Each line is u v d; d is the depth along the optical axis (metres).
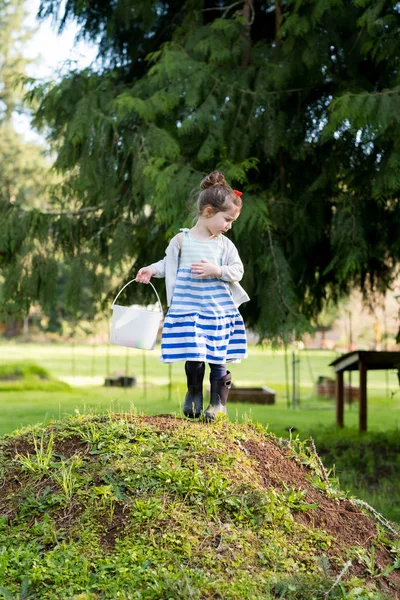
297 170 8.38
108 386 21.61
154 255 8.46
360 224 7.62
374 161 7.61
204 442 4.36
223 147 7.61
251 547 3.73
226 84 7.88
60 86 8.12
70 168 8.30
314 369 32.44
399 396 20.28
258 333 8.30
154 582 3.43
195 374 4.57
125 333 4.44
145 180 7.41
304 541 3.88
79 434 4.51
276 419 13.48
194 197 6.18
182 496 3.96
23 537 3.81
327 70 7.90
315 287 9.54
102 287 8.98
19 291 8.60
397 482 7.53
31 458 4.36
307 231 8.17
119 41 9.39
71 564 3.56
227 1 9.26
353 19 7.73
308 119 8.29
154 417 4.75
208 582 3.44
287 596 3.47
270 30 9.11
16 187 34.88
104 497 3.94
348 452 9.23
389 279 9.51
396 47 7.18
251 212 7.16
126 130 8.08
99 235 8.75
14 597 3.36
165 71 7.81
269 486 4.24
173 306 4.43
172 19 9.41
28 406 13.73
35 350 41.91
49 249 8.73
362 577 3.80
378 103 6.71
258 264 7.71
